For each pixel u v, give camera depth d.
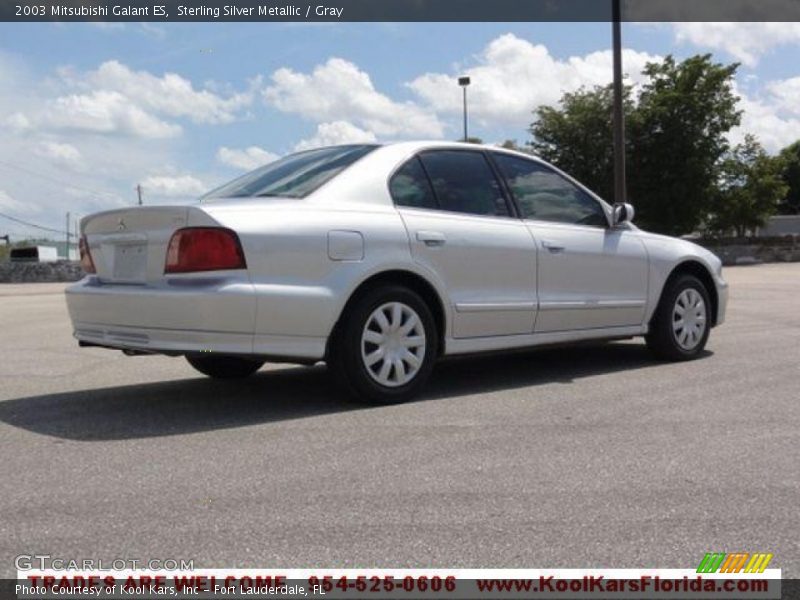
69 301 5.12
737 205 34.97
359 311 4.88
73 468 3.82
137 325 4.65
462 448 4.10
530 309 5.70
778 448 4.10
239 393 5.57
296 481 3.61
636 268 6.40
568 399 5.25
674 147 33.75
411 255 5.09
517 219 5.79
